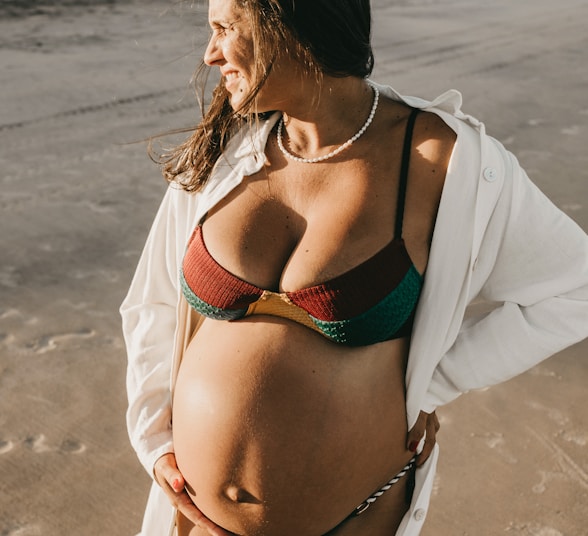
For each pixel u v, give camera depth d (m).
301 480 1.49
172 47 9.14
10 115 6.77
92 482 2.87
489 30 11.69
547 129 7.02
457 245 1.46
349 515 1.58
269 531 1.55
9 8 10.62
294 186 1.52
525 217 1.49
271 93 1.46
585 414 3.26
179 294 1.64
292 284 1.47
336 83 1.48
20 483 2.84
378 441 1.52
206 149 1.61
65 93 7.41
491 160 1.46
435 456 1.67
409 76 8.89
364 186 1.47
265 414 1.48
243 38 1.42
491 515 2.76
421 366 1.50
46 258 4.43
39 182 5.48
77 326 3.80
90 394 3.33
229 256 1.53
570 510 2.79
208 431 1.53
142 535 1.77
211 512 1.58
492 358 1.57
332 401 1.47
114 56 8.70
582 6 14.04
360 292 1.43
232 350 1.53
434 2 13.97
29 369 3.46
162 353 1.73
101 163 5.86
